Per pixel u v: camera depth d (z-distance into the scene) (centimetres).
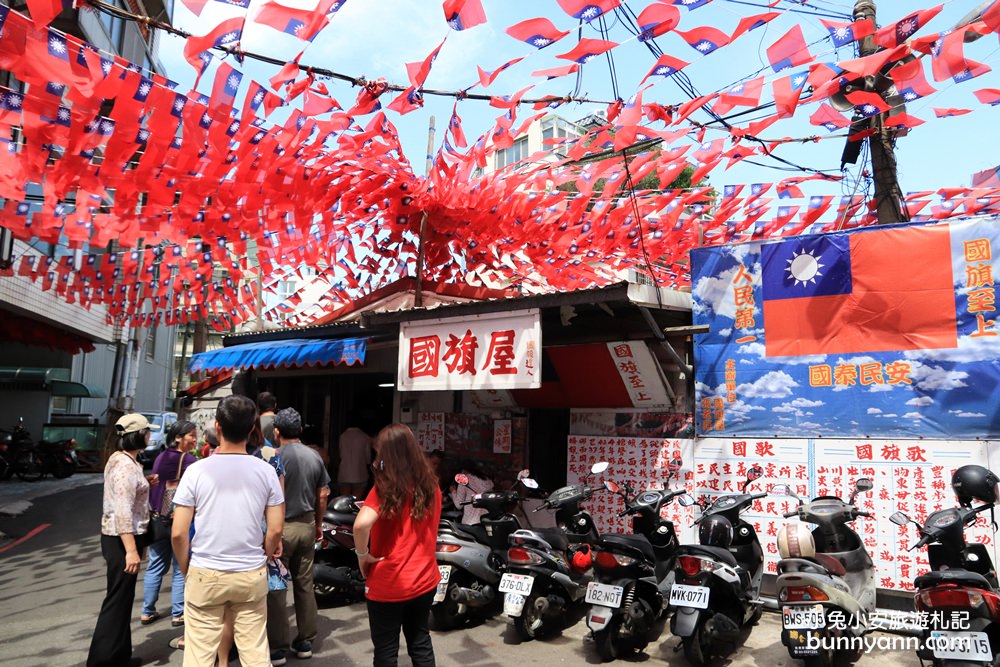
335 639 552
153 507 578
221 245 880
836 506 504
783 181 840
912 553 566
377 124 606
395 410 988
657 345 721
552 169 786
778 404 646
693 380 696
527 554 545
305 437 887
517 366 657
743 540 564
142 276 969
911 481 577
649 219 920
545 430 848
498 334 679
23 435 1808
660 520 527
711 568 467
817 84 508
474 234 983
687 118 574
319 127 543
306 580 509
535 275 1207
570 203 893
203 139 511
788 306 651
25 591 707
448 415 916
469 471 765
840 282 630
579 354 723
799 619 437
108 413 2017
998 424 556
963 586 388
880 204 734
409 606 364
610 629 505
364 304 1192
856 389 614
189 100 473
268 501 382
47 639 549
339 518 661
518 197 870
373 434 1061
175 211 622
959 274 585
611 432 747
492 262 1125
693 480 677
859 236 625
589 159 762
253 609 371
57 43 405
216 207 653
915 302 598
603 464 575
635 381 712
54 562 850
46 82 430
